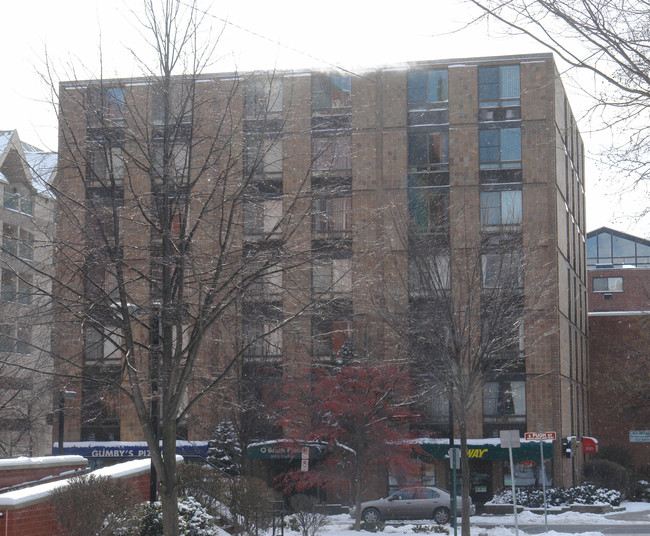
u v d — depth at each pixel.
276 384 33.47
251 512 21.77
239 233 16.53
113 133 14.77
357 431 32.28
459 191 42.53
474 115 43.06
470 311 26.34
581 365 53.34
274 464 42.91
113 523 15.55
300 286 17.88
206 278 14.79
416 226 29.58
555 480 41.44
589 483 43.72
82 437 43.56
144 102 15.65
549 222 42.06
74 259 15.17
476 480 42.34
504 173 42.62
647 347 52.94
